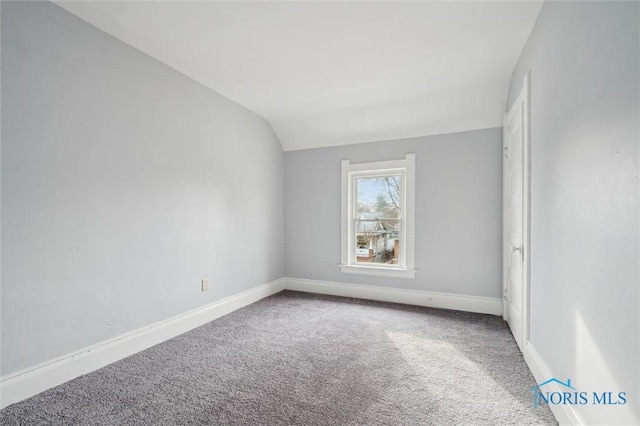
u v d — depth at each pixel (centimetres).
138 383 189
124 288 224
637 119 94
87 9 190
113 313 217
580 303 132
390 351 233
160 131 253
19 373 170
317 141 405
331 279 405
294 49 235
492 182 322
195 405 167
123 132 224
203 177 295
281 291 416
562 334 151
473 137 330
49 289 183
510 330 275
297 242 424
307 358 222
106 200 213
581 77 132
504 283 303
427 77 280
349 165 392
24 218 172
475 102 309
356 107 347
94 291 206
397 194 375
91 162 204
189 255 279
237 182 341
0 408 162
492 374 199
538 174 190
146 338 239
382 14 194
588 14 125
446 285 343
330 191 404
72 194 194
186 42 226
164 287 255
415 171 357
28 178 174
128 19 200
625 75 100
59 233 188
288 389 182
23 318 171
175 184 266
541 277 184
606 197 112
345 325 288
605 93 113
